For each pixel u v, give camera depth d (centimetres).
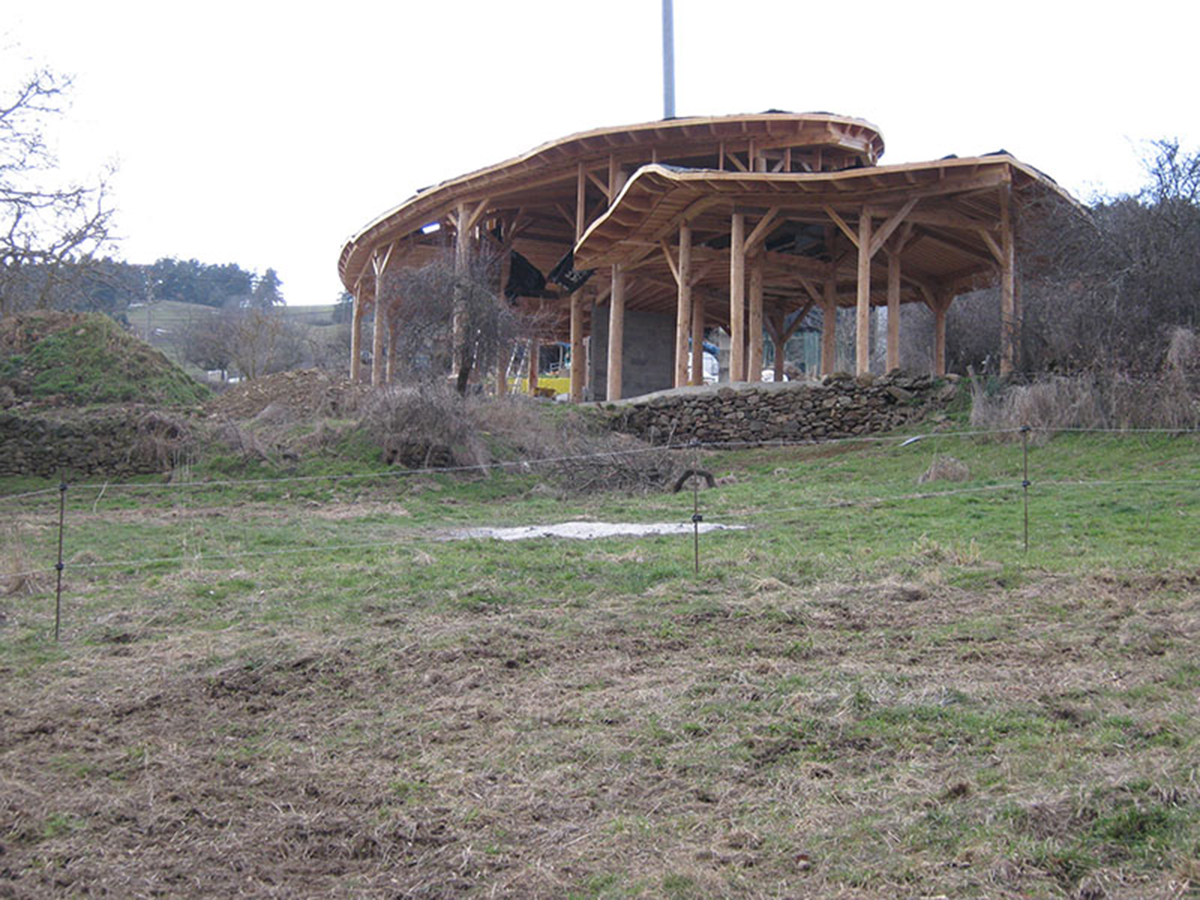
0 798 448
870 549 903
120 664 645
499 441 1892
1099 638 617
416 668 623
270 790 459
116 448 1828
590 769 471
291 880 382
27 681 615
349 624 722
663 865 381
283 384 2327
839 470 1579
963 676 565
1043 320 1794
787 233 2491
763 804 429
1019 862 357
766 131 2392
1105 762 432
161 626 739
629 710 538
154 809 440
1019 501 1132
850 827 400
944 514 1087
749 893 358
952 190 1884
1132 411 1470
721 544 977
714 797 438
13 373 2188
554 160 2595
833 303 2531
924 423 1806
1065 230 1839
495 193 2758
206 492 1644
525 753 489
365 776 473
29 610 787
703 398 2092
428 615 736
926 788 427
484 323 2236
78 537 1182
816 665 600
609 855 392
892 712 512
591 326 3328
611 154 2534
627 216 2169
